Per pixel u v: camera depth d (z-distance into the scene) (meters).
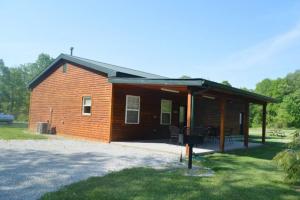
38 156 8.90
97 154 9.89
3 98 44.19
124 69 17.16
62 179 6.18
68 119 16.08
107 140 13.67
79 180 6.16
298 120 44.28
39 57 58.78
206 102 21.00
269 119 47.75
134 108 15.09
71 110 15.97
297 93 46.28
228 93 12.95
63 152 9.97
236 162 9.87
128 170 7.34
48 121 17.59
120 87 14.20
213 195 5.54
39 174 6.54
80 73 15.61
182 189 5.83
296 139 7.51
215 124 21.91
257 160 10.56
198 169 8.04
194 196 5.40
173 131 14.45
